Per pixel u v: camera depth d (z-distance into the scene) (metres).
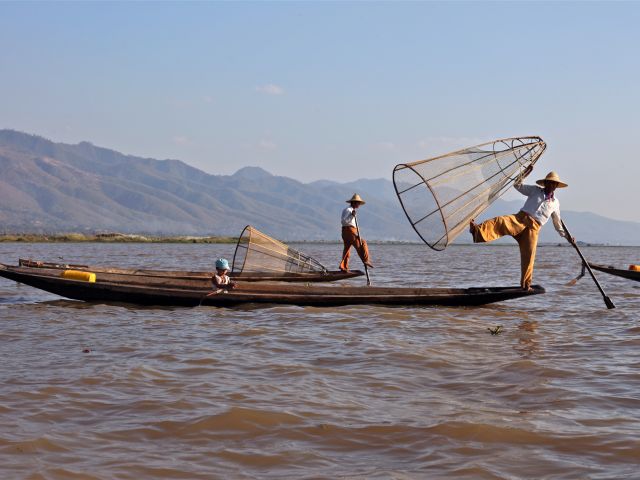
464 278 25.30
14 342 10.07
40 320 12.37
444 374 8.16
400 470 5.12
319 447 5.62
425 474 5.03
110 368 8.23
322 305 14.61
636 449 5.50
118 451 5.47
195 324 12.05
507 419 6.29
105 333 10.98
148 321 12.39
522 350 9.65
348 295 14.62
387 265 37.91
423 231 12.38
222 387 7.40
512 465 5.20
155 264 35.28
